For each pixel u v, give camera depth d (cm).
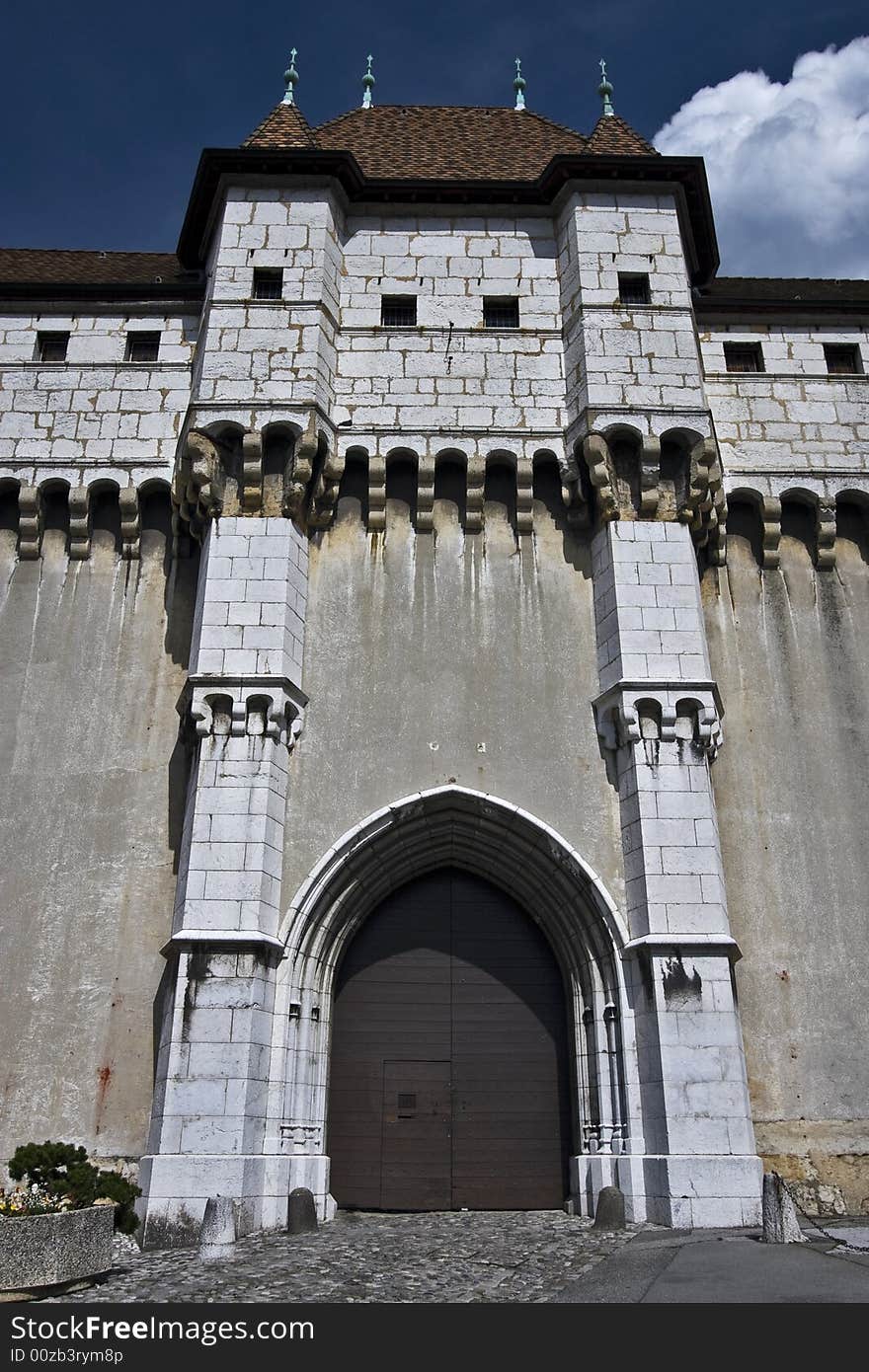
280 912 1468
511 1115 1538
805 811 1670
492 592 1711
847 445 1883
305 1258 1100
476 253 1922
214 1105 1300
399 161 2155
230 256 1825
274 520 1656
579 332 1800
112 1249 1028
